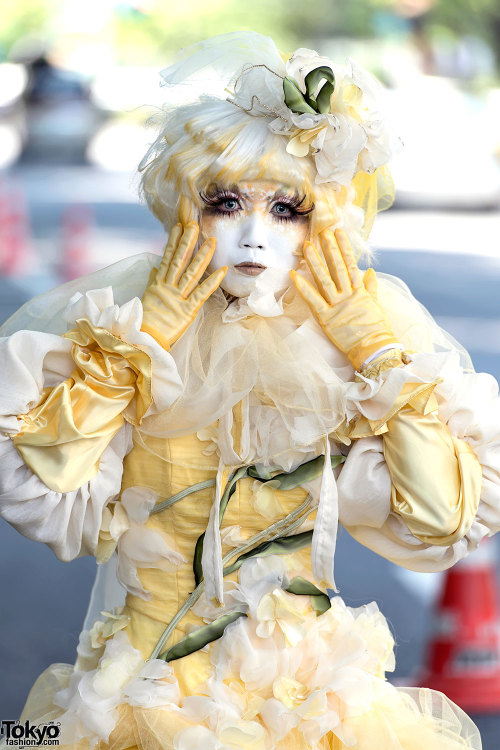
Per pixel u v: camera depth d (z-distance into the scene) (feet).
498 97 149.07
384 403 15.46
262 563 16.28
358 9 240.94
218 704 15.67
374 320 16.11
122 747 16.21
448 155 133.69
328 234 16.38
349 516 16.33
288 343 15.90
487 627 32.30
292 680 15.97
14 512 15.60
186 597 16.40
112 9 253.03
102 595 18.01
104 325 15.43
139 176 17.40
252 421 16.14
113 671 16.17
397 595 37.86
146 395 15.57
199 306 15.98
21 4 258.78
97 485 15.90
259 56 16.43
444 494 15.65
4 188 151.23
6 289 89.20
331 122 15.62
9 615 35.81
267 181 15.97
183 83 16.58
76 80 189.67
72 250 95.14
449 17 240.12
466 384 16.30
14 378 15.49
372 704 16.28
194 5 240.53
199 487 16.28
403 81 144.56
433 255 107.04
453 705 17.13
